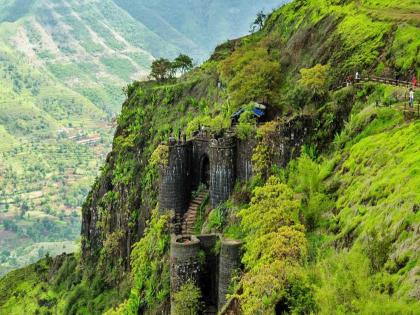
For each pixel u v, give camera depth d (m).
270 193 60.12
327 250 49.56
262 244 55.44
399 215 41.88
